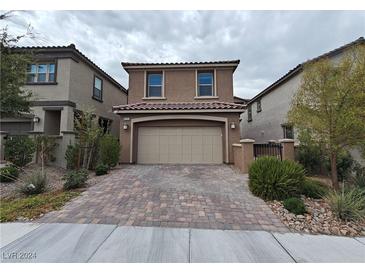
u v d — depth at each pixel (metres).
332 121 6.11
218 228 4.16
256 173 6.09
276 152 9.21
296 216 4.67
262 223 4.40
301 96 6.79
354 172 7.91
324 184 6.88
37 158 10.04
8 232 3.91
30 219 4.53
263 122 17.50
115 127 18.34
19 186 6.72
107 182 7.45
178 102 13.47
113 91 18.23
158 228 4.12
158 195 6.03
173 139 11.92
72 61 12.62
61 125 12.09
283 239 3.74
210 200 5.65
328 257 3.20
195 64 13.39
